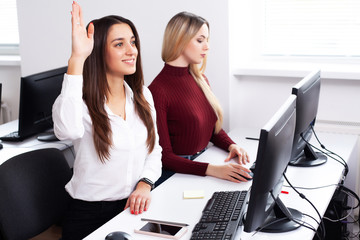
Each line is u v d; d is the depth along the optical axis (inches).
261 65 142.6
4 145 122.7
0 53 180.5
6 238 80.2
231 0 133.0
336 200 107.1
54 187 89.4
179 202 84.0
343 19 135.9
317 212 78.3
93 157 82.0
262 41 146.1
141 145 85.7
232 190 88.6
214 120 109.3
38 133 126.3
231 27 134.6
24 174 84.9
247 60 148.5
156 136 92.0
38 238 134.6
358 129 130.0
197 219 77.5
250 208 65.3
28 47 159.6
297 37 142.3
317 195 86.8
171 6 137.6
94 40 80.4
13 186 82.3
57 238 134.3
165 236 71.5
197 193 86.7
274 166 66.4
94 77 80.9
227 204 77.4
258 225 68.1
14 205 81.7
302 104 89.4
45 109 122.7
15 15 177.2
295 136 90.8
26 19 157.2
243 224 73.7
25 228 82.8
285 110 71.8
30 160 86.9
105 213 84.5
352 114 131.4
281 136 68.1
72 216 84.9
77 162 83.4
